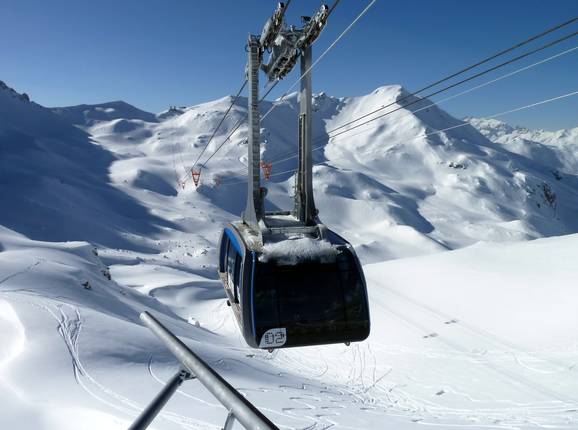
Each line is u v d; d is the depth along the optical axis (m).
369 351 38.47
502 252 57.91
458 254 60.06
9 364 22.69
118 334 30.14
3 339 28.14
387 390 31.20
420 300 47.69
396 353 36.94
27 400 17.77
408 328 41.06
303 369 36.78
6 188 176.62
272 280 6.01
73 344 26.75
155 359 27.39
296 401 22.22
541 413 24.22
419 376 32.50
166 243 166.38
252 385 25.27
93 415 15.21
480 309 42.56
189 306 73.50
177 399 18.06
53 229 154.25
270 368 34.12
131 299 60.03
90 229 160.75
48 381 20.70
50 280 47.91
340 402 24.95
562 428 20.12
